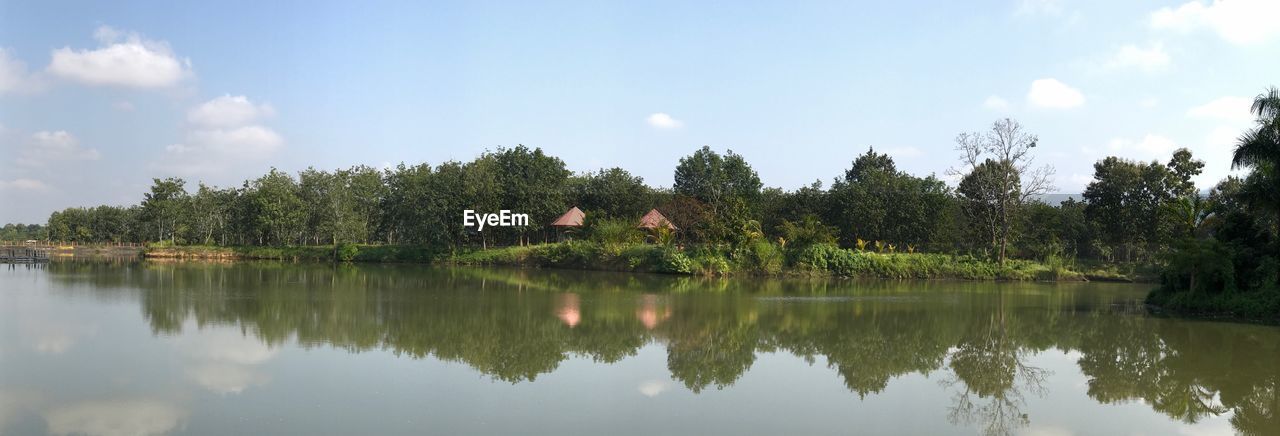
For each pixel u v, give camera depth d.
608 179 74.38
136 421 10.24
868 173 72.25
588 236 55.41
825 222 62.22
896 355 17.03
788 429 10.47
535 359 15.52
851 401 12.27
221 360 14.61
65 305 23.66
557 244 55.28
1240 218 27.55
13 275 38.97
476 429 10.09
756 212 61.62
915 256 45.88
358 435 9.69
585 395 12.23
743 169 84.62
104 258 65.31
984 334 20.64
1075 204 64.06
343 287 32.91
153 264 53.88
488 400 11.71
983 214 54.62
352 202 70.50
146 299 25.88
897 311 25.89
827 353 17.09
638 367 14.84
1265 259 25.41
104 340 16.78
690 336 19.38
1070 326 22.45
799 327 21.47
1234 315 25.08
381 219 71.00
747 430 10.36
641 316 23.39
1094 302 30.19
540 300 27.84
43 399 11.38
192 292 29.06
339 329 19.27
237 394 11.82
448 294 29.88
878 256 45.66
